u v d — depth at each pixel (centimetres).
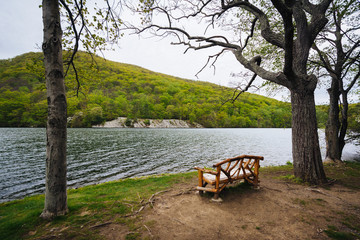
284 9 421
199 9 748
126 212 422
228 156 2441
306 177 634
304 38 660
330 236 317
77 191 737
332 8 861
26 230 353
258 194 515
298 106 655
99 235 328
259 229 340
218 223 362
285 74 587
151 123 11794
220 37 812
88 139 4031
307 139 639
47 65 384
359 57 971
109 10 509
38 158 2047
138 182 809
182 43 838
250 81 898
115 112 11588
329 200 480
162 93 16338
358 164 1108
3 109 8144
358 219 379
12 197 1020
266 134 7212
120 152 2584
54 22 385
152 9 670
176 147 3222
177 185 676
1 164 1780
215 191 458
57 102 388
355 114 1556
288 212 409
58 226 362
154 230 340
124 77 18250
